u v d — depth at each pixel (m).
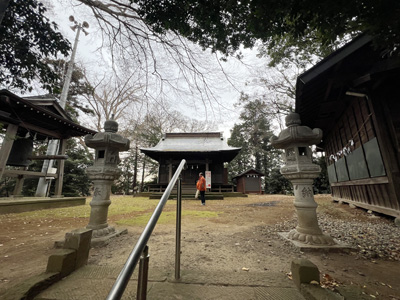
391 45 2.17
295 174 3.24
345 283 1.90
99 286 1.72
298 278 1.66
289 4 1.79
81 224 4.77
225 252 2.81
